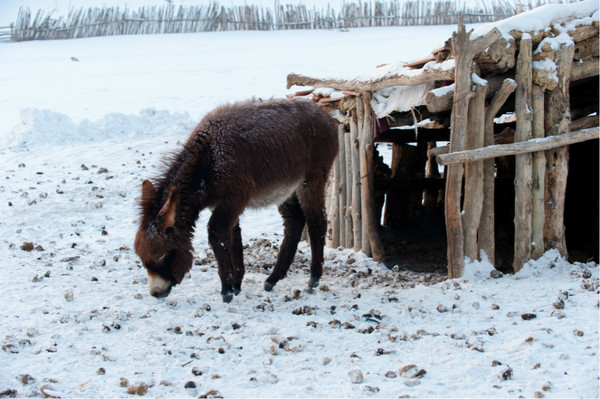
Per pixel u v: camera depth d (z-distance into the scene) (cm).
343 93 734
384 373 371
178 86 1925
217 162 510
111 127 1427
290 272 653
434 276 634
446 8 2961
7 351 405
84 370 382
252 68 2170
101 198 985
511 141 662
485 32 554
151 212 500
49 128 1385
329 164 612
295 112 581
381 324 458
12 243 722
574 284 522
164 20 3253
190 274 605
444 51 595
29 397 342
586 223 722
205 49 2694
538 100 583
